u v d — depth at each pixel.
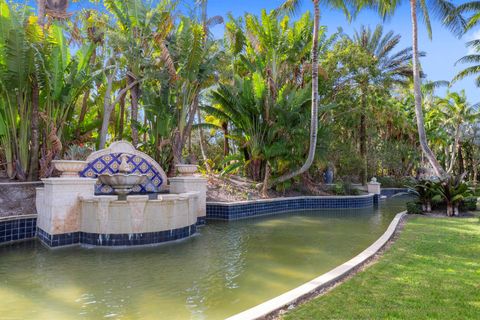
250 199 13.59
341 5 14.19
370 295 3.84
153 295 4.27
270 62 16.89
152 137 14.02
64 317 3.60
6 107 9.74
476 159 36.84
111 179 9.38
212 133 22.81
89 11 14.09
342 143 20.59
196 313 3.72
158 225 7.43
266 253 6.52
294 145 15.12
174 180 10.20
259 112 15.02
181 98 13.27
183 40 11.84
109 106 12.71
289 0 14.87
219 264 5.73
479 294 3.87
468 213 11.27
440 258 5.54
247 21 17.05
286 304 3.59
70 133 12.56
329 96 20.64
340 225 10.17
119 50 13.12
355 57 19.36
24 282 4.75
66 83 10.17
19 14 12.09
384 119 26.06
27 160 10.09
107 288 4.51
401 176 31.52
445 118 33.06
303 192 16.86
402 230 8.33
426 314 3.31
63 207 7.09
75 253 6.45
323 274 5.04
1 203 8.32
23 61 8.78
